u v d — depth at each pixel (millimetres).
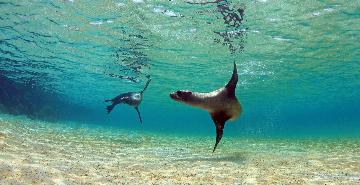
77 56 26641
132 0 14773
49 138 11711
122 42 21828
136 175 6273
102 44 22609
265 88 41625
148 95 50125
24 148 7980
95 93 50438
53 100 53312
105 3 15305
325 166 8219
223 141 19578
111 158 8602
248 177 6559
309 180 6309
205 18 16719
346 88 41969
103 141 13695
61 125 24312
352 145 15664
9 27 20078
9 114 25672
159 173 6684
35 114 28766
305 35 19641
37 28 20031
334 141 19703
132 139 16984
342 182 6109
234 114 5109
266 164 8562
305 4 15023
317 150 12938
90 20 17922
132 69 30281
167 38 20453
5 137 9070
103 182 5363
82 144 11414
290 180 6285
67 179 5203
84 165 6863
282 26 18016
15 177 4758
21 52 26391
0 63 30672
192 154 10836
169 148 12781
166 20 17203
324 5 15227
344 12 16141
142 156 9602
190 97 4723
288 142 18906
